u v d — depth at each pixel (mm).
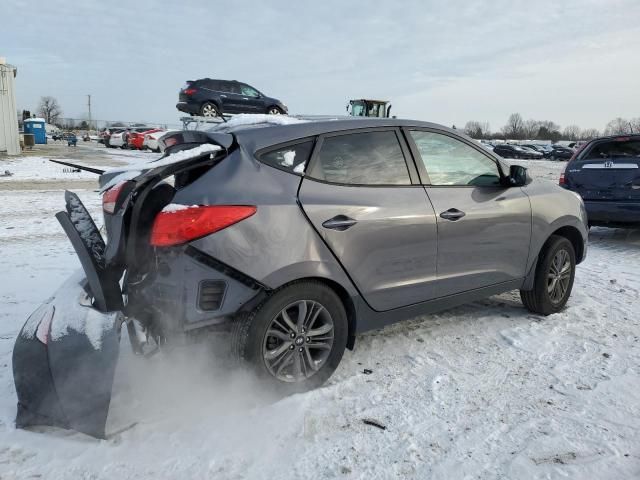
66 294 3045
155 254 2832
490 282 4133
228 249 2814
